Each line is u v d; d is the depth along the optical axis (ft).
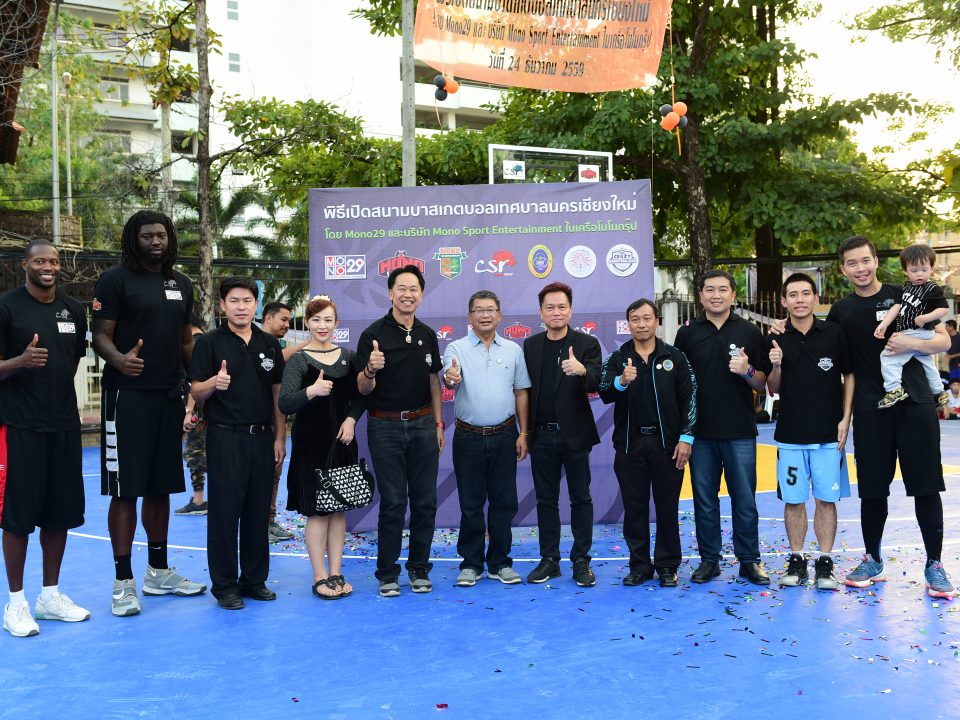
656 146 49.37
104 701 11.15
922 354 15.58
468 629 14.21
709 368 17.04
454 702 10.93
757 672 11.84
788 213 50.01
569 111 49.42
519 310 21.77
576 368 16.49
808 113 49.29
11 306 14.67
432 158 54.24
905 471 15.75
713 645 13.06
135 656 13.03
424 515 17.13
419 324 17.33
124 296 15.83
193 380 15.76
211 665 12.55
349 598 16.48
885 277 82.17
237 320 16.29
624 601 15.83
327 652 13.09
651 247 21.97
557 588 16.97
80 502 15.42
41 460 14.70
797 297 16.44
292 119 43.70
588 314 21.84
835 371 16.44
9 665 12.67
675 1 49.42
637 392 17.11
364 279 21.63
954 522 22.11
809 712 10.40
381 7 57.41
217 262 48.70
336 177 56.95
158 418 16.17
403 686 11.54
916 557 18.51
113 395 15.76
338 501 16.02
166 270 16.48
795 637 13.35
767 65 51.03
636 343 17.40
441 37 22.07
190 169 103.71
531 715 10.46
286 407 15.97
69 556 20.51
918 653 12.47
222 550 15.93
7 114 26.53
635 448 17.11
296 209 94.99
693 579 17.13
